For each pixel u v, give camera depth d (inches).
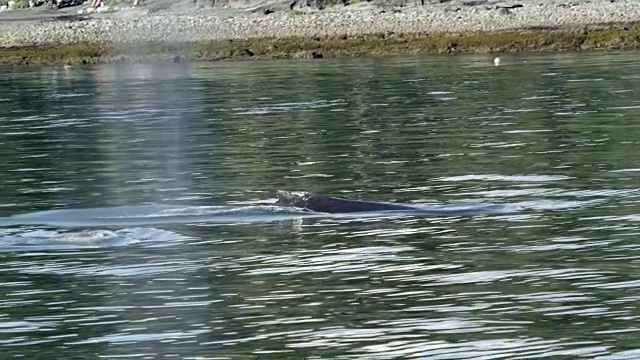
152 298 1973.4
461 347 1651.1
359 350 1657.2
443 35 7775.6
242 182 3129.9
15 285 2094.0
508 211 2591.0
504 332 1710.1
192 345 1705.2
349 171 3228.3
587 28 7706.7
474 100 4776.1
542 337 1678.2
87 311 1907.0
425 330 1738.4
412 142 3718.0
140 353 1675.7
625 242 2250.2
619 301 1843.0
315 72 6412.4
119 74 6943.9
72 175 3348.9
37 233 2529.5
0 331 1811.0
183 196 2938.0
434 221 2509.8
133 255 2297.0
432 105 4690.0
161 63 7588.6
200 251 2309.3
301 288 2004.2
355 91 5329.7
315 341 1705.2
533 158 3312.0
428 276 2052.2
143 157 3661.4
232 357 1644.9
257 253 2273.6
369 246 2298.2
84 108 5182.1
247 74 6501.0
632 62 6033.5
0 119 4869.6
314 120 4394.7
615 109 4271.7
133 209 2765.7
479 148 3533.5
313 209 2659.9
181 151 3767.2
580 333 1686.8
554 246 2242.9
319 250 2279.8
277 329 1770.4
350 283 2023.9
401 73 6087.6
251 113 4697.3
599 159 3245.6
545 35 7273.6
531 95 4847.4
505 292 1926.7
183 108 4995.1
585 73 5590.6
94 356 1669.5
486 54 6993.1
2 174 3412.9
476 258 2170.3
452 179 3024.1
